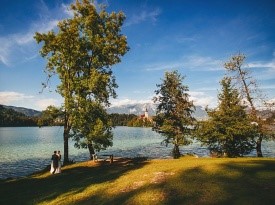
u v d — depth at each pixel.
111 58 35.81
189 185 18.39
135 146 79.81
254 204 13.98
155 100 44.12
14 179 29.98
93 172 28.22
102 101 35.91
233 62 40.19
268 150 60.31
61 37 32.41
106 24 35.28
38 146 81.44
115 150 70.00
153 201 16.02
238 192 16.08
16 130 197.00
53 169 29.75
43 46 33.44
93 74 33.19
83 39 34.59
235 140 36.31
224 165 24.27
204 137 37.34
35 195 21.22
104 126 34.34
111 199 17.53
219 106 37.31
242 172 21.17
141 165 29.38
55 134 146.00
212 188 17.28
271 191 15.84
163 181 20.00
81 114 33.06
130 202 16.38
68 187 22.55
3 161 52.94
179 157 40.78
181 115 41.97
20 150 70.94
